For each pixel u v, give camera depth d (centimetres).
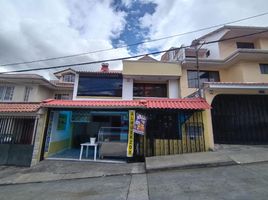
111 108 820
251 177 484
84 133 1221
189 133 827
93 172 664
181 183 489
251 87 848
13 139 832
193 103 824
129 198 426
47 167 732
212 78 1380
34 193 504
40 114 826
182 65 1352
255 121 905
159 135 829
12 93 1485
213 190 423
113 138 866
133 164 744
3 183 596
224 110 913
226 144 877
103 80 1371
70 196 466
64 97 1703
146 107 784
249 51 1121
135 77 1348
